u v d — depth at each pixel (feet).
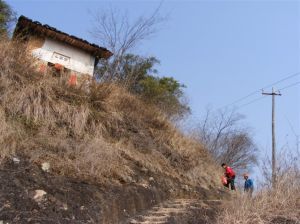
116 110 37.91
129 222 22.57
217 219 23.88
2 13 51.44
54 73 35.35
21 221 17.11
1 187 18.89
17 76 29.78
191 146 45.80
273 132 78.64
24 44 33.22
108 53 47.16
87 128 31.48
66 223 18.57
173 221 22.90
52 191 20.70
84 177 24.02
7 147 22.44
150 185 29.81
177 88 80.48
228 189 43.86
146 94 65.72
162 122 43.29
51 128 28.32
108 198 23.09
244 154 92.02
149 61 69.26
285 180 26.13
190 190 34.86
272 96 81.35
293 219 23.15
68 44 45.44
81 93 34.27
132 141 35.42
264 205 24.25
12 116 26.63
